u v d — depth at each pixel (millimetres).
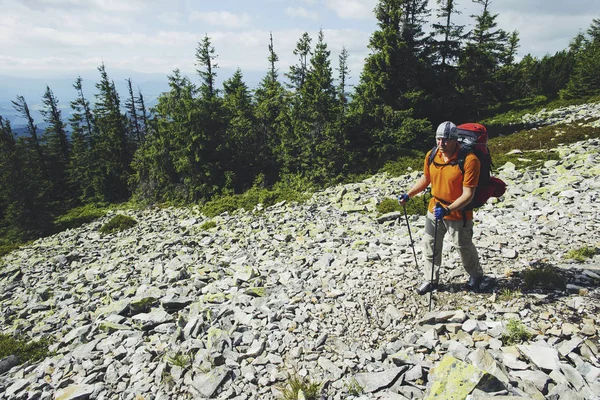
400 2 25484
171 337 5383
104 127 50656
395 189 14984
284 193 19750
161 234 16578
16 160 34812
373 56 25641
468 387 3070
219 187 25828
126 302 7465
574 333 3859
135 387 4328
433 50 28781
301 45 38406
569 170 12070
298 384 3740
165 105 29047
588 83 34812
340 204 14828
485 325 4258
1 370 6023
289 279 7223
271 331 5047
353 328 4832
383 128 23062
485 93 35844
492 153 18438
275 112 32594
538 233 7078
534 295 4719
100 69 48594
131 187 38156
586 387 3098
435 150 4688
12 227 33125
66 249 18281
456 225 4656
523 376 3340
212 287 7453
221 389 3979
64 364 5457
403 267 6461
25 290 11828
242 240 11898
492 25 41000
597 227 6844
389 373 3732
